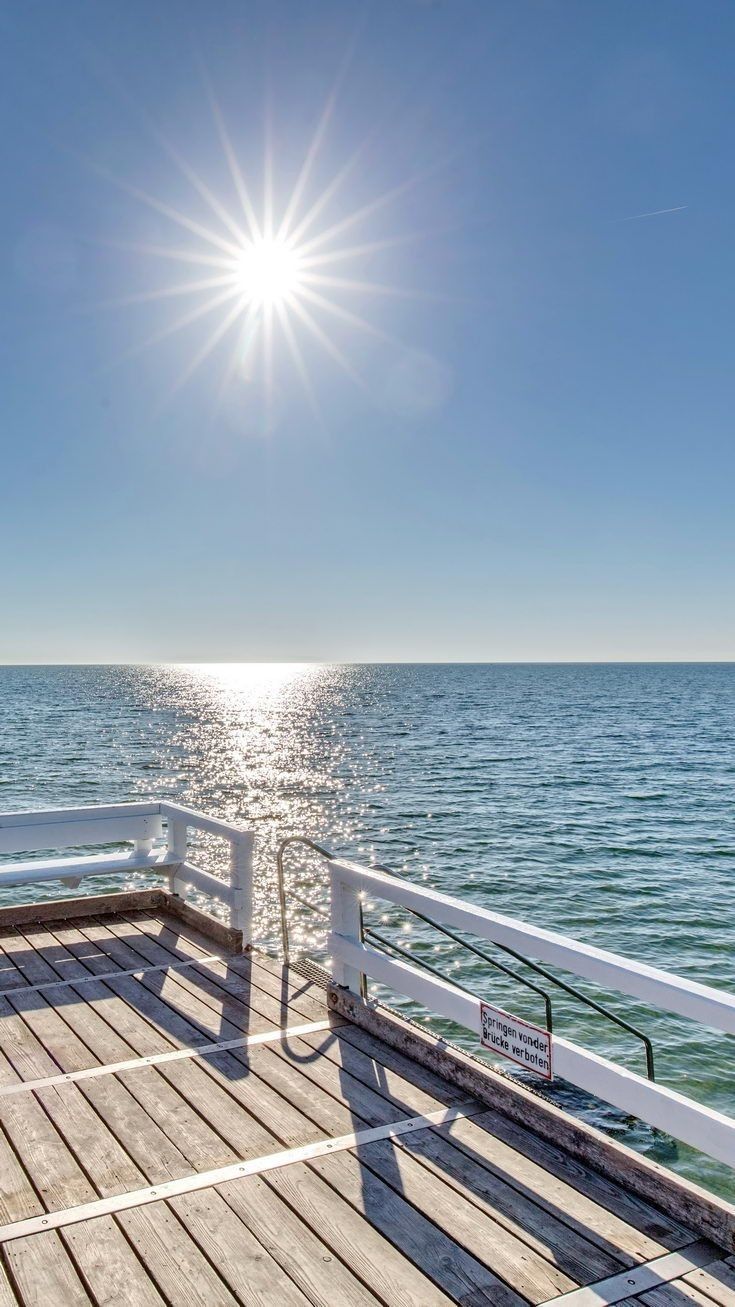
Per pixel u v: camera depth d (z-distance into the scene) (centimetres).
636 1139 588
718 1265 236
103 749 3672
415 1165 288
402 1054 384
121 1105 332
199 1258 238
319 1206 263
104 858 615
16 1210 262
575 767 3019
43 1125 316
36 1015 428
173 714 6331
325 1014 433
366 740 4172
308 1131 312
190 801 2266
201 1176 281
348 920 436
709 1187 536
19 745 3772
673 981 251
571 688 11844
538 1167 287
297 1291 224
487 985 927
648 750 3650
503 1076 336
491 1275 231
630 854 1609
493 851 1631
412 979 378
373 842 1717
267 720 5703
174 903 621
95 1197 269
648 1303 220
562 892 1339
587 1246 244
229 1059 376
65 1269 233
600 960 273
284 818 2005
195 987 471
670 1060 762
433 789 2486
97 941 556
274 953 1020
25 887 1355
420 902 365
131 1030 409
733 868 1506
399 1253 240
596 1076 279
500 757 3366
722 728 4953
